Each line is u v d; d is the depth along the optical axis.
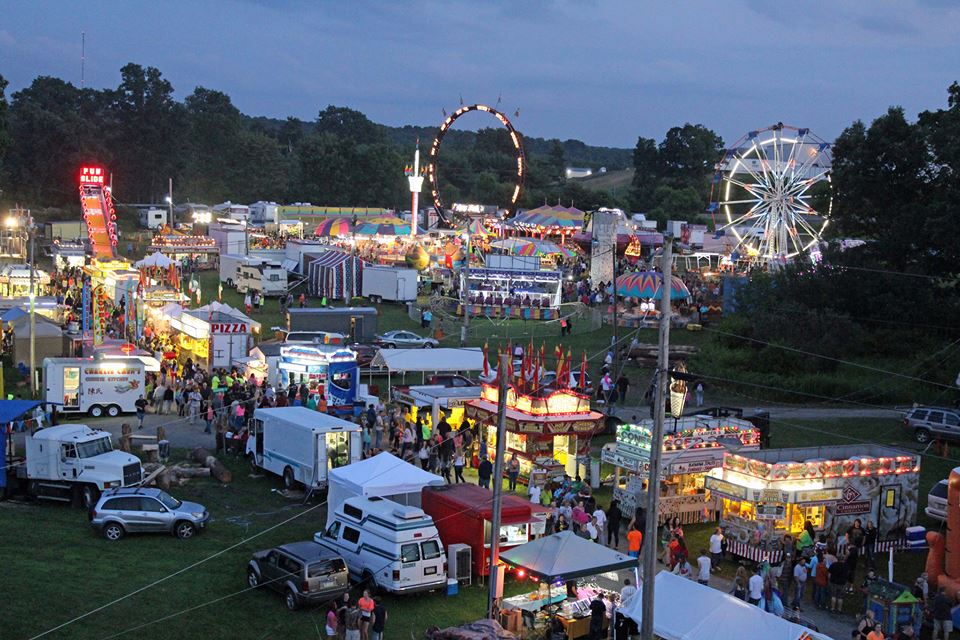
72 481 34.19
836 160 79.62
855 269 69.25
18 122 179.38
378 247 114.88
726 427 37.84
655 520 21.53
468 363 50.06
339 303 85.06
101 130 194.62
